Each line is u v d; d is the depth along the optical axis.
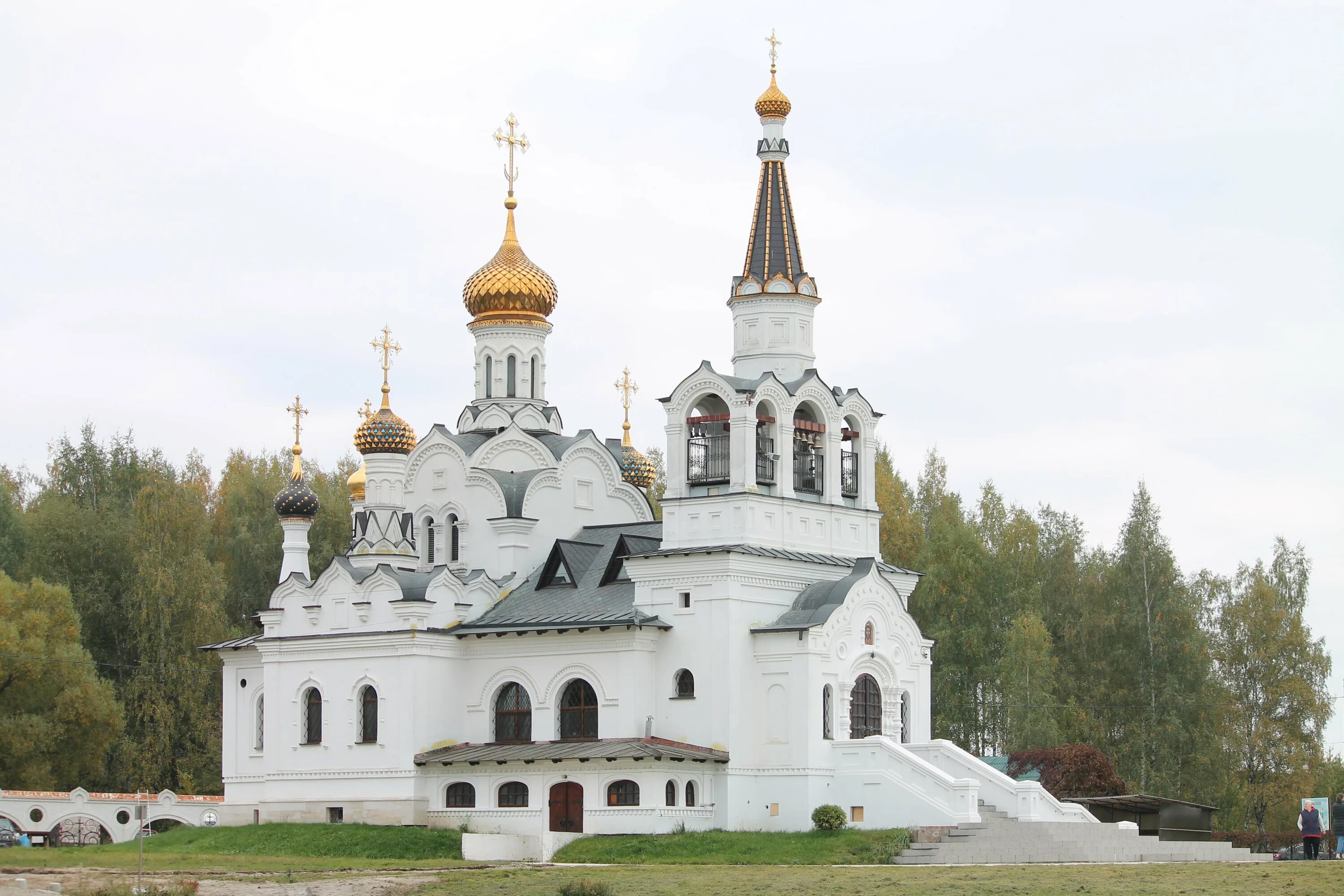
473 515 89.56
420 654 82.00
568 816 77.12
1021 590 113.19
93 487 125.38
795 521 81.25
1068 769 86.31
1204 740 108.25
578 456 91.75
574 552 85.44
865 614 79.81
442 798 80.88
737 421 79.62
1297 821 113.25
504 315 96.94
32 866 63.66
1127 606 114.00
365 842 76.81
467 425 97.06
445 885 55.88
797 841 70.88
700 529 79.75
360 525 90.69
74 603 112.06
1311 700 112.06
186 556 116.00
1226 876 55.09
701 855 69.69
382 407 93.56
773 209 85.38
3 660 97.81
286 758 85.50
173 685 110.38
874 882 54.84
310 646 85.31
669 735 78.44
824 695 77.19
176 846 80.06
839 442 84.19
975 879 55.50
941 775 72.69
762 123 86.12
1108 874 56.66
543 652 81.50
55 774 100.94
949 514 116.19
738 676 77.06
